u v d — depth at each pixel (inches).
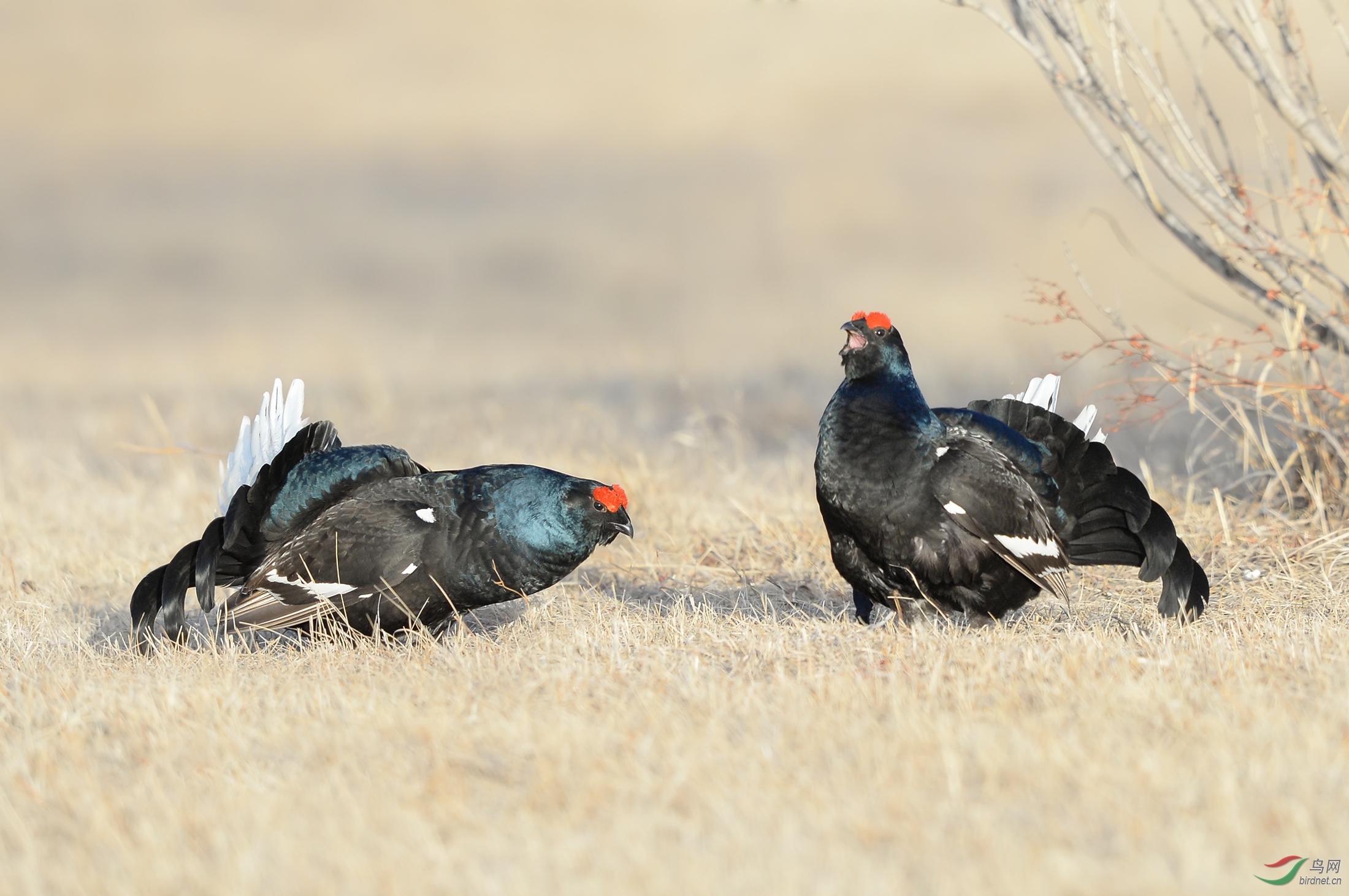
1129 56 519.8
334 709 348.2
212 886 255.3
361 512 420.2
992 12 514.3
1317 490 519.8
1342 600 450.0
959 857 258.1
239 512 430.6
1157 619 446.0
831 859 256.7
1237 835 259.0
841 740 310.5
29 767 315.0
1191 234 536.4
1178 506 559.2
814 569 527.5
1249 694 327.9
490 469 429.7
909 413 412.5
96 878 259.6
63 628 468.1
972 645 386.6
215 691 359.3
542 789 290.4
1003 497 408.2
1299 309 512.4
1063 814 273.7
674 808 283.9
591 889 249.0
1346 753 291.7
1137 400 552.1
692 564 533.0
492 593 426.3
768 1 549.3
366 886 252.2
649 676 364.8
